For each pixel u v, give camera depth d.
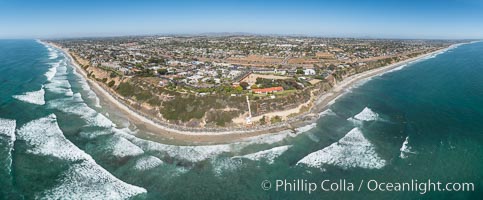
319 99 99.12
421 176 50.06
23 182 46.47
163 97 83.12
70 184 46.53
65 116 77.44
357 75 149.25
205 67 138.00
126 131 68.62
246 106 76.44
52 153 55.81
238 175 50.97
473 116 79.62
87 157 54.72
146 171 51.44
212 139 65.31
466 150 59.06
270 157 57.19
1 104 86.38
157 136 66.56
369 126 73.19
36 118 75.00
